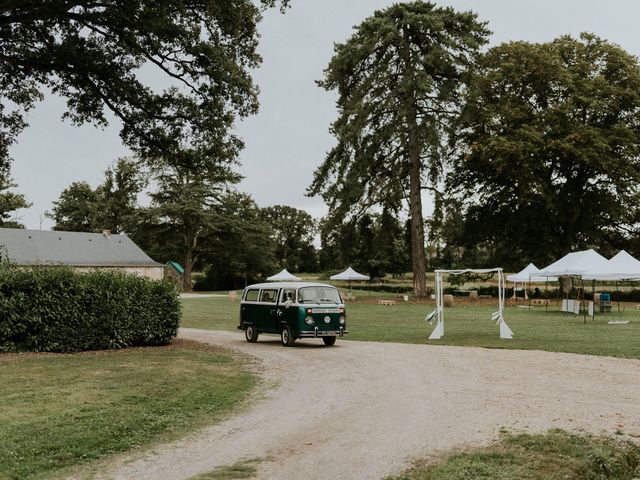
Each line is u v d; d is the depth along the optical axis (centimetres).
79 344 1761
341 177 4594
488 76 4691
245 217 8400
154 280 1995
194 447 768
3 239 6191
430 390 1188
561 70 4547
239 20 2106
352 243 5028
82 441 775
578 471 656
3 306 1667
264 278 8712
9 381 1234
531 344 1966
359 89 4406
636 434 812
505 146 4250
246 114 2283
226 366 1528
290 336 2000
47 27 2173
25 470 653
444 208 4688
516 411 975
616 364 1500
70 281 1767
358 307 4291
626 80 4794
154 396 1096
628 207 5000
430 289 5869
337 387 1238
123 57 2333
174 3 1980
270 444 783
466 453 729
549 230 4909
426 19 4231
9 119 2405
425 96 4266
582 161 4506
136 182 9356
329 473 653
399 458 712
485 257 7312
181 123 2342
